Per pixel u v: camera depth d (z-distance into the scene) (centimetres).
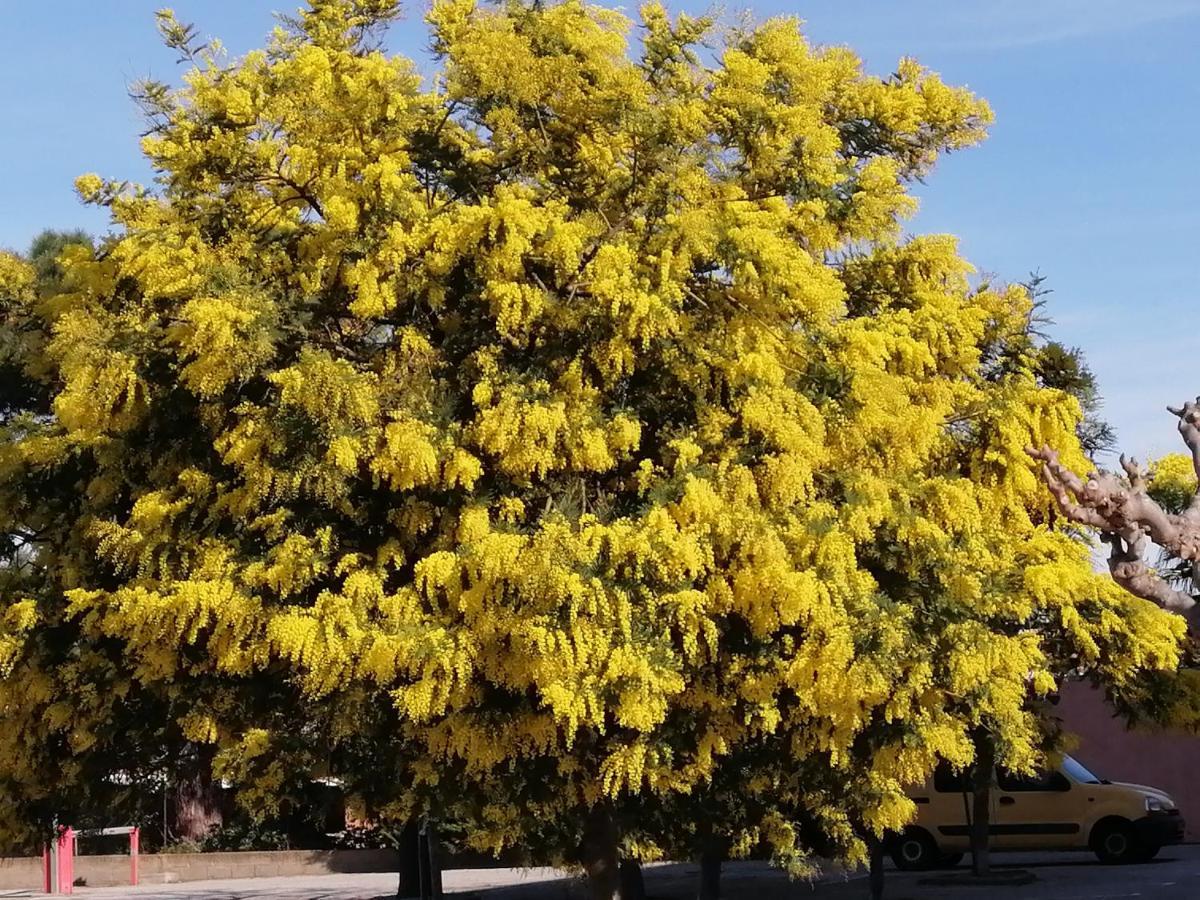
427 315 1123
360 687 1053
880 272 1219
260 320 1040
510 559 972
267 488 1038
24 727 1240
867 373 1066
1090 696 2611
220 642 1062
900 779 1180
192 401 1112
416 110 1160
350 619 1009
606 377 1062
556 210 1099
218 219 1162
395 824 1316
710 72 1145
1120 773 2572
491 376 1046
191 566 1087
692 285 1098
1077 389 1317
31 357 1394
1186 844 2477
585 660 959
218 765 1139
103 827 2688
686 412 1090
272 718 1164
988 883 1894
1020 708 1335
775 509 1034
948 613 1077
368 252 1073
